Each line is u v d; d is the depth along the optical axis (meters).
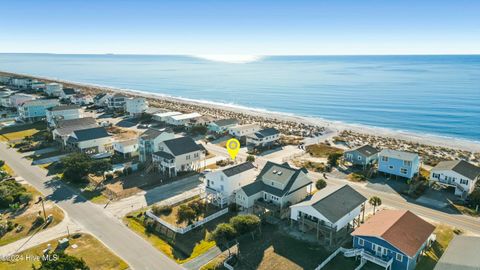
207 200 61.59
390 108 175.12
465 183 63.16
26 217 54.97
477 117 148.88
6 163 81.06
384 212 49.81
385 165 72.88
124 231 51.22
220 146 98.12
